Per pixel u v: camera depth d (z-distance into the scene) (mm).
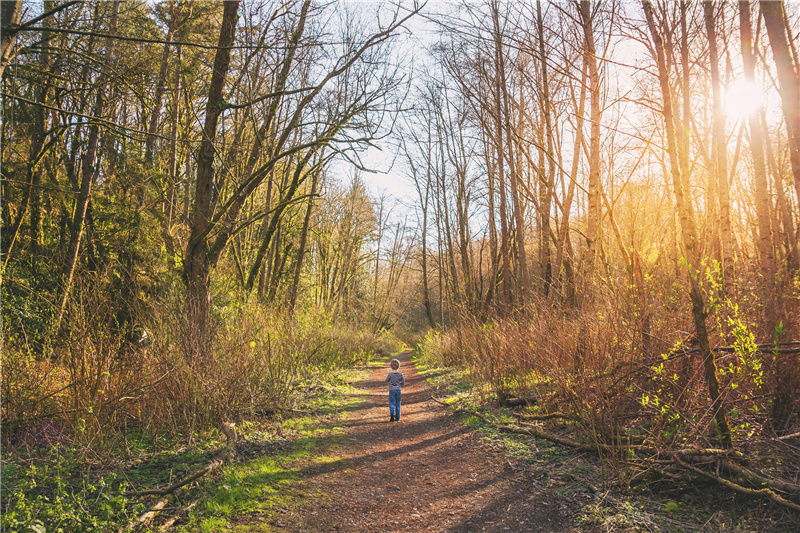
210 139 8781
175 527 3799
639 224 12453
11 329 6266
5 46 4188
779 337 4301
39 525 3301
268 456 5820
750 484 3773
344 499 4715
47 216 11219
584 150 11227
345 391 11875
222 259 16047
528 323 8305
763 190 7137
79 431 5102
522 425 6754
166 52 11391
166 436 6070
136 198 11047
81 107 10102
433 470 5699
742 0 7152
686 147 8320
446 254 26078
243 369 7336
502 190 16422
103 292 6809
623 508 3854
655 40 6512
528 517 4012
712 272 5105
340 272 33812
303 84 12344
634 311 5590
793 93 4832
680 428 4574
